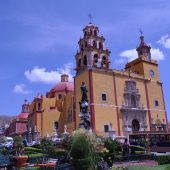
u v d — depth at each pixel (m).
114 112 58.16
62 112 77.69
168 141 44.06
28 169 19.73
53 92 89.25
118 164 26.17
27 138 82.31
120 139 55.19
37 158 26.28
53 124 76.88
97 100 56.44
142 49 73.25
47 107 80.38
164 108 68.06
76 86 62.38
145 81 67.19
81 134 16.80
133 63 71.94
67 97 75.38
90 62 62.06
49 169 19.41
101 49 64.81
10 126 107.75
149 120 63.72
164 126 65.25
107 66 63.91
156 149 42.56
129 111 60.66
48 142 39.78
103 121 55.56
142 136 52.19
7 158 23.17
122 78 62.88
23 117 100.62
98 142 19.30
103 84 58.81
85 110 27.34
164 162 25.20
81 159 15.81
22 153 33.56
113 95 59.50
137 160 29.12
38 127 75.19
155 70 71.00
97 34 67.44
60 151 30.59
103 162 18.64
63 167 17.95
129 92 62.12
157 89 69.00
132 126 60.91
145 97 65.44
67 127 67.75
